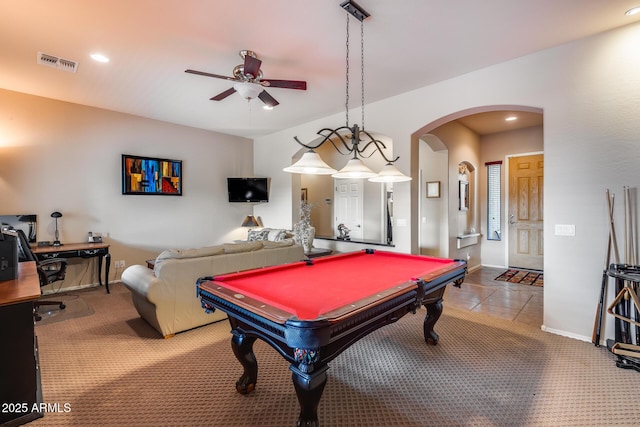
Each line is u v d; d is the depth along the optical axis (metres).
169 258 3.05
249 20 2.53
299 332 1.28
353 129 2.73
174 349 2.74
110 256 4.70
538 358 2.55
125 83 3.82
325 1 2.29
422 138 4.91
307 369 1.42
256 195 6.39
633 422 1.79
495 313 3.60
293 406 1.96
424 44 2.93
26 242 3.35
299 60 3.24
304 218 5.94
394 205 4.39
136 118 5.17
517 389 2.12
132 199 5.16
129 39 2.82
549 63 3.02
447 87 3.74
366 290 1.95
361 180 6.94
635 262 2.60
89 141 4.71
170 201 5.61
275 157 6.36
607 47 2.72
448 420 1.81
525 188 5.99
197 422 1.80
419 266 2.70
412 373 2.33
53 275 3.59
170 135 5.59
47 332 3.08
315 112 4.99
